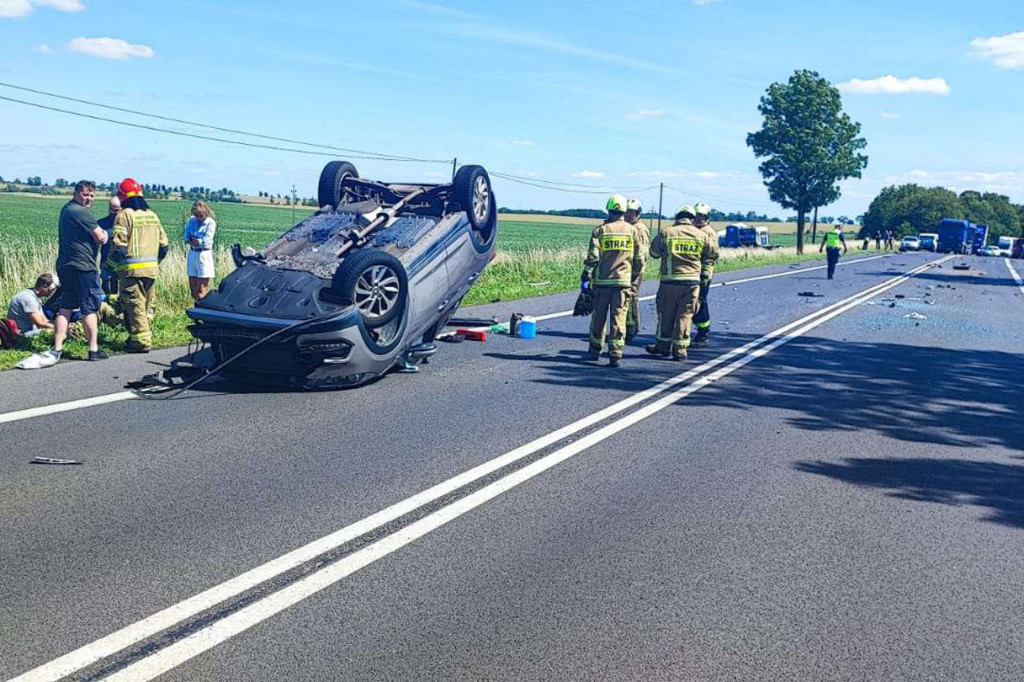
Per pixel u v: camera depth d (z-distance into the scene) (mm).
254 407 8148
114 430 7113
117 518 5180
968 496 6352
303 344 8602
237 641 3801
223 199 154500
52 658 3588
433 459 6668
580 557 4887
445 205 10938
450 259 10453
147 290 10508
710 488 6262
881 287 28938
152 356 10297
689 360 11977
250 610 4090
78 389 8484
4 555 4590
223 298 9062
